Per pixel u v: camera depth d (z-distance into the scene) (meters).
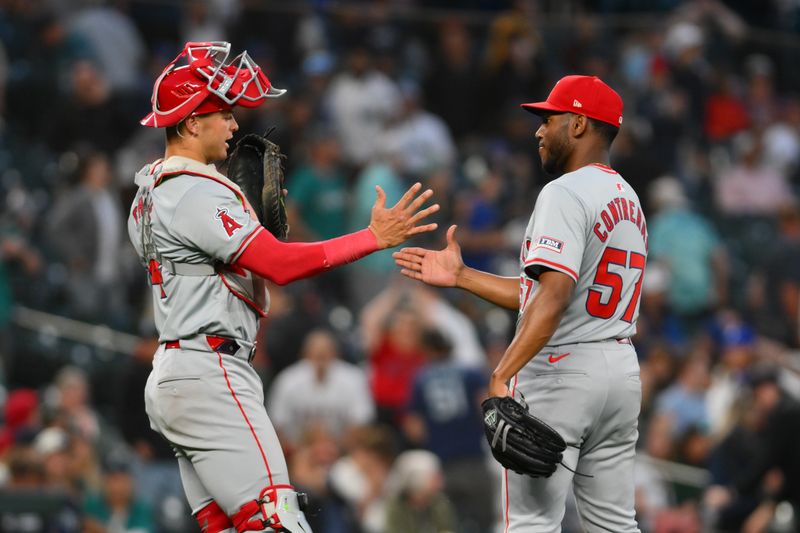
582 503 18.28
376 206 17.17
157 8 59.78
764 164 62.38
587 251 17.42
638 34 64.81
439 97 60.78
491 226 52.41
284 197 17.89
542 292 16.80
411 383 38.94
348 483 34.66
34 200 52.53
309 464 35.78
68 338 46.25
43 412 35.25
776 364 43.81
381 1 64.50
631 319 17.89
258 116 53.56
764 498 33.72
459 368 37.66
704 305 53.47
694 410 41.62
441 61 61.31
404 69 61.09
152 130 52.28
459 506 36.53
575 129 17.95
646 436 43.38
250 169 18.39
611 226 17.52
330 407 39.44
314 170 50.09
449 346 38.38
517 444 16.44
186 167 17.11
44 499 29.92
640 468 38.44
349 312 49.34
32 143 55.53
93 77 54.25
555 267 16.81
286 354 43.47
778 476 33.34
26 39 58.62
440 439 37.03
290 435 39.28
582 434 17.58
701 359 43.22
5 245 45.69
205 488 17.41
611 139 18.14
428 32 62.03
